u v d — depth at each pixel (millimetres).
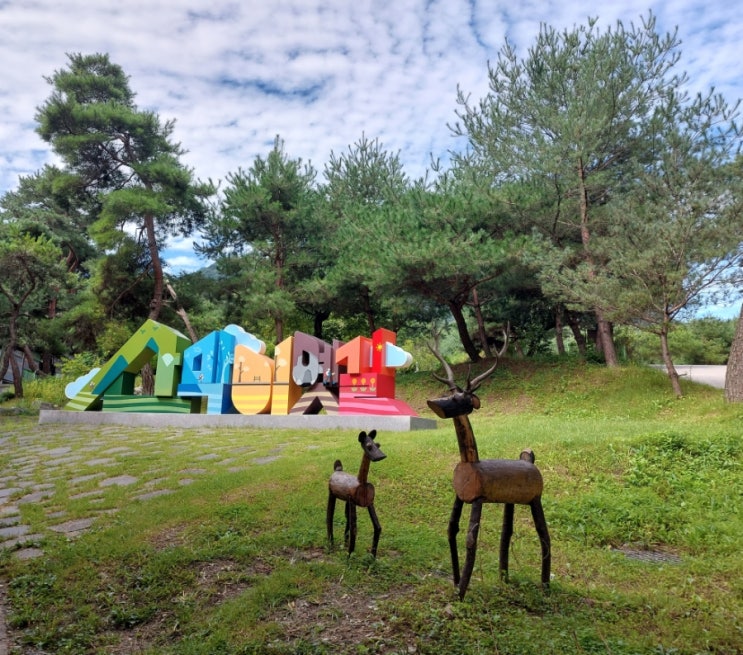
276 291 21672
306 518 6438
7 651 3898
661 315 15469
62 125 23906
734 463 8062
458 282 18984
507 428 11258
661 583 4824
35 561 5457
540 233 18266
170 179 23188
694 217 13758
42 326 24562
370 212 21172
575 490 7453
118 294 24953
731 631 3924
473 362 21453
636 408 15469
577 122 16609
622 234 15617
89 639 4027
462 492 4508
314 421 13883
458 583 4512
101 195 23562
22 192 34562
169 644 3973
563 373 18938
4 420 17484
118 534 6074
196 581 4945
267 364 15242
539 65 18906
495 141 19859
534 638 3756
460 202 18312
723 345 32219
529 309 23531
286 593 4559
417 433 11578
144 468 9586
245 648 3746
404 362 14133
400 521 6500
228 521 6453
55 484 8773
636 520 6387
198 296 25422
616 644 3678
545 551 4629
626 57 17797
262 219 22906
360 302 23828
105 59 26281
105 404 16734
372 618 4156
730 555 5441
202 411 19797
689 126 15234
